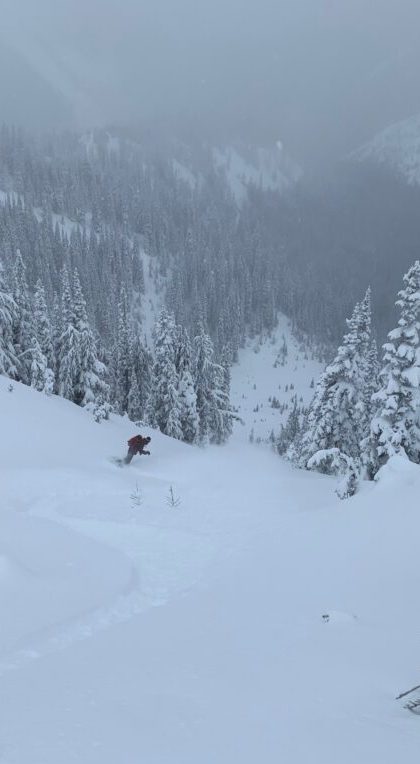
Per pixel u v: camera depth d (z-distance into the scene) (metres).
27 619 6.39
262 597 7.18
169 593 8.05
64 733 3.27
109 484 14.73
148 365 49.41
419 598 6.09
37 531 10.02
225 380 55.34
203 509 13.09
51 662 5.20
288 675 4.39
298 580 7.65
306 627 5.81
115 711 3.69
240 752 2.93
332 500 14.33
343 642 5.21
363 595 6.60
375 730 3.20
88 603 7.13
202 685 4.27
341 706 3.64
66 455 17.62
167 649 5.50
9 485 13.48
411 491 9.88
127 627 6.47
